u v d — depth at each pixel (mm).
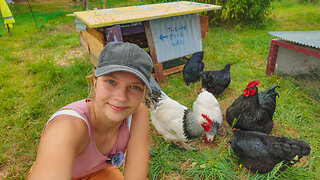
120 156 1302
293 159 2283
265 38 6754
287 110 3605
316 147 2879
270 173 2463
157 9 4680
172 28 4668
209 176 2500
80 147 1015
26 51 6488
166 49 4695
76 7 13688
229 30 7785
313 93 3928
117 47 957
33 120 3518
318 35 4246
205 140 3146
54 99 4043
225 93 4316
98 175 1440
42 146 821
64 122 928
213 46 6438
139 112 1363
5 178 2539
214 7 4785
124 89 942
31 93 4266
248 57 5707
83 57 5988
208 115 2988
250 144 2449
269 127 3051
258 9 7453
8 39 7449
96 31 4090
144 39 4973
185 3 5703
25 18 10641
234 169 2635
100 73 922
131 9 4758
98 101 999
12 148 2984
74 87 4441
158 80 4707
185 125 2820
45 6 14062
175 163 2727
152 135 3191
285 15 9648
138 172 1270
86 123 1022
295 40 3893
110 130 1204
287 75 4504
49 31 8594
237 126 3191
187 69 4523
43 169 741
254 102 2922
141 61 951
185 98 4117
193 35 5062
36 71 5121
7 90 4297
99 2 13719
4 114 3658
